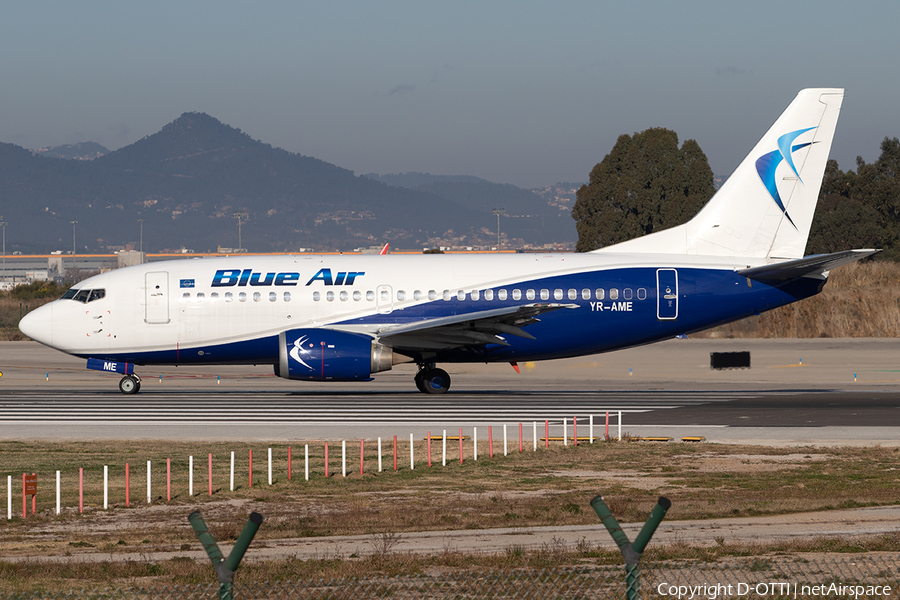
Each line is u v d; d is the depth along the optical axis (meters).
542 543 43.97
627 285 116.38
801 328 196.12
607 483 63.56
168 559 42.19
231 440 83.62
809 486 61.31
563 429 88.81
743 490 60.09
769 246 119.12
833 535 44.75
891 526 47.38
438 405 106.69
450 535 46.44
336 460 73.75
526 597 33.81
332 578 36.66
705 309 116.50
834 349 172.50
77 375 148.12
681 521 49.59
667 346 177.00
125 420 95.69
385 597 34.12
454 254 120.88
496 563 39.03
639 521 49.94
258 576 37.28
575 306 115.75
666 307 116.25
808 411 99.94
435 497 59.22
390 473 68.38
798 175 118.44
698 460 72.44
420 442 82.38
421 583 35.81
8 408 104.81
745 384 133.38
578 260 118.38
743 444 79.69
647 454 75.31
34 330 116.94
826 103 117.94
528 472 68.31
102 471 69.06
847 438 82.56
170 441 83.12
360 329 115.50
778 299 117.12
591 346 117.75
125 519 53.28
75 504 57.78
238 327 116.44
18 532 49.69
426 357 118.00
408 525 49.59
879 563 38.25
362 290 116.06
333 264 118.25
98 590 35.81
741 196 118.88
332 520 51.25
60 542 46.88
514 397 114.75
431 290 116.00
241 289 116.62
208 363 120.12
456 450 78.19
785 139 118.25
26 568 39.84
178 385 132.50
